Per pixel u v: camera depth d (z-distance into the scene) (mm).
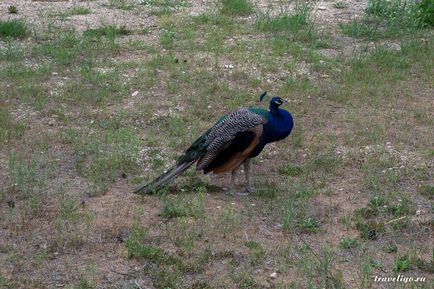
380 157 9078
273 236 7219
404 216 7590
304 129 9992
